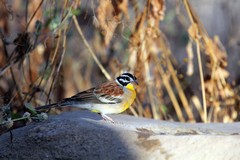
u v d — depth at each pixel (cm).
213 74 1427
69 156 931
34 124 1015
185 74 1859
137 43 1377
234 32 1900
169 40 1869
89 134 951
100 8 1296
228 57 1853
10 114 1117
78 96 1116
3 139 991
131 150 909
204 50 1480
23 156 955
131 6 1510
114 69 1508
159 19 1346
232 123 1134
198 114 1734
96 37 1602
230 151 873
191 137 915
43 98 1501
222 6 1950
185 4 1369
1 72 1277
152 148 906
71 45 1733
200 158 873
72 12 1278
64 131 962
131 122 1074
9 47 1466
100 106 1119
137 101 1459
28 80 1421
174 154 888
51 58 1350
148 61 1418
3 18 1375
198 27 1377
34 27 1338
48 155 944
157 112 1509
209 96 1455
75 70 1714
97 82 1692
